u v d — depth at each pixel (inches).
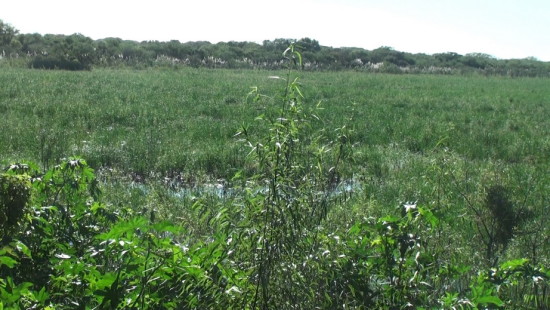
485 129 735.1
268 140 175.2
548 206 341.1
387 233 181.6
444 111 931.3
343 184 221.3
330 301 168.7
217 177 482.3
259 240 166.2
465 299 170.4
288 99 181.0
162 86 1163.3
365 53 2701.8
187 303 164.6
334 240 184.7
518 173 442.6
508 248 281.7
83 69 1734.7
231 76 1574.8
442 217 188.9
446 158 368.2
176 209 318.0
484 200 305.1
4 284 156.3
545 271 190.1
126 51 2151.8
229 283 167.0
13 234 180.5
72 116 716.0
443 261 220.4
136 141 565.3
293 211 169.2
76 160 222.5
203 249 175.9
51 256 192.9
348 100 1034.7
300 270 171.5
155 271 165.9
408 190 391.2
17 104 793.6
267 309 166.9
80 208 216.4
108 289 157.6
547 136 694.5
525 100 1207.6
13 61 1728.6
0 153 497.0
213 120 747.4
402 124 745.0
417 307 173.5
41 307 155.2
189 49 2300.7
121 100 901.2
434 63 2733.8
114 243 175.2
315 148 184.1
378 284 186.5
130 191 403.9
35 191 191.6
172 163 500.1
